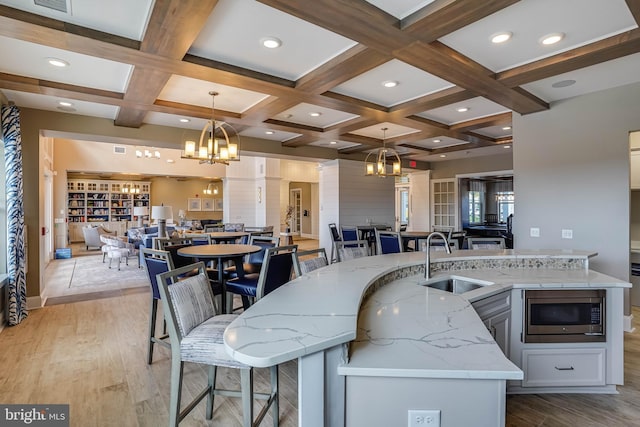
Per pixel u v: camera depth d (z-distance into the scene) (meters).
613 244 3.74
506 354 2.35
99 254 9.68
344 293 1.83
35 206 4.48
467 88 3.47
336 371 1.19
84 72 3.34
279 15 2.38
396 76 3.48
